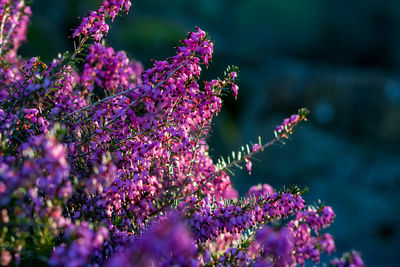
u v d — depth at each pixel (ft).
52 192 5.69
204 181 8.81
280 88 53.98
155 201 7.88
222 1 84.94
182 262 5.91
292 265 8.12
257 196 9.91
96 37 8.43
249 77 58.44
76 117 8.59
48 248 6.12
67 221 5.82
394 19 78.69
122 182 7.13
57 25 40.96
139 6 74.90
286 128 8.68
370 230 38.09
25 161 5.62
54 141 5.63
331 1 82.64
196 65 8.02
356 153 45.55
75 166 7.33
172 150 8.39
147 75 7.96
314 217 8.42
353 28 80.28
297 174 45.88
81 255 5.03
